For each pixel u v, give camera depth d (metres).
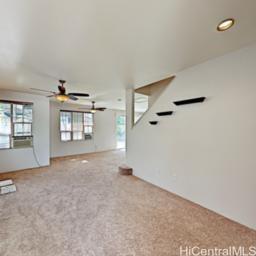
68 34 1.78
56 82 3.68
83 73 3.05
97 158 6.60
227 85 2.25
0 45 2.02
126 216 2.33
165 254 1.65
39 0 1.28
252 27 1.67
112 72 3.02
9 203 2.69
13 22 1.55
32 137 4.97
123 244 1.78
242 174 2.11
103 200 2.84
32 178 4.01
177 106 3.03
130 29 1.69
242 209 2.11
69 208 2.54
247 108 2.05
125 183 3.70
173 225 2.12
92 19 1.52
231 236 1.91
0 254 1.63
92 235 1.92
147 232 1.98
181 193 2.97
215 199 2.41
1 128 4.41
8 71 2.96
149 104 4.71
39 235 1.91
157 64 2.62
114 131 9.28
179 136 2.99
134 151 4.30
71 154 7.25
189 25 1.63
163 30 1.72
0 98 4.38
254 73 1.99
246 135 2.06
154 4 1.33
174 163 3.11
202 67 2.57
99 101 6.46
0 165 4.41
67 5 1.33
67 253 1.65
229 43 1.99
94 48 2.10
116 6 1.35
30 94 4.91
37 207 2.57
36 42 1.95
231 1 1.30
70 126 7.19
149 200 2.84
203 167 2.57
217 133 2.38
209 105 2.48
